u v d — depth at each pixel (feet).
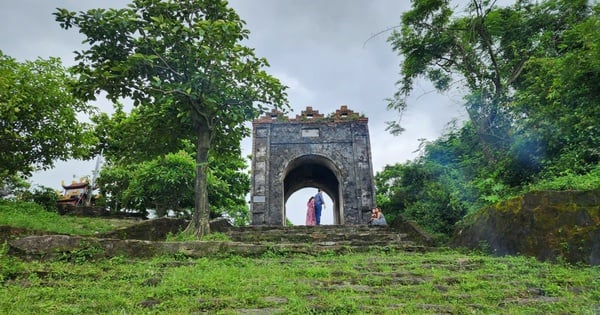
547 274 21.84
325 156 67.62
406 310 16.48
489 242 29.86
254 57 36.58
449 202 43.52
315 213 64.28
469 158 51.26
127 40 35.78
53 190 60.18
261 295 18.63
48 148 51.16
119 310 16.31
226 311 16.07
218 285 19.94
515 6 53.62
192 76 35.50
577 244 23.97
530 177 37.45
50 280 20.84
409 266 24.53
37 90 48.19
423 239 36.83
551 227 25.43
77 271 22.33
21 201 51.03
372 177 65.46
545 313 16.28
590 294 18.57
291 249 30.30
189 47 35.40
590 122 29.71
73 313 15.96
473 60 56.80
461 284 20.25
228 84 38.11
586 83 29.04
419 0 56.34
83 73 36.09
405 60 61.36
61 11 33.68
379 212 52.42
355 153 67.41
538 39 49.98
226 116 39.96
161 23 34.27
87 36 35.24
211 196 69.67
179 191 64.80
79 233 36.17
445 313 16.38
